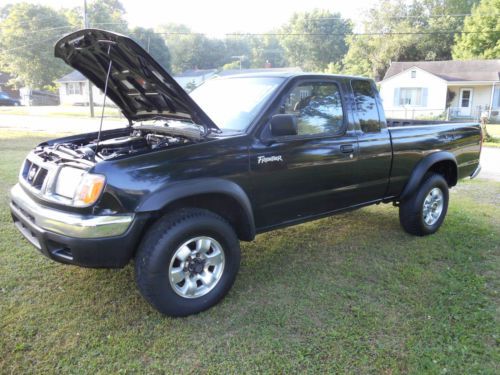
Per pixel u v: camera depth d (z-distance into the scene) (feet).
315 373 8.38
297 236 16.01
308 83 12.35
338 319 10.23
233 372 8.36
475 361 8.79
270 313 10.43
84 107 138.82
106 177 9.00
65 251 9.45
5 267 12.50
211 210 11.11
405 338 9.51
